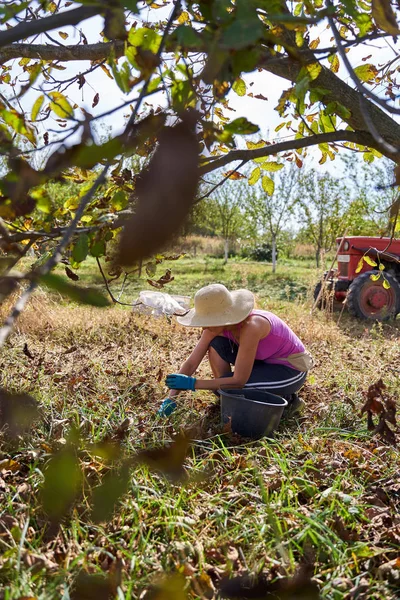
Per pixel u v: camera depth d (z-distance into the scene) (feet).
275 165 7.18
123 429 8.60
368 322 28.53
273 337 11.66
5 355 14.57
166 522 7.07
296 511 7.32
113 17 3.43
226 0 3.29
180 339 20.15
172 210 3.27
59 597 5.76
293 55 4.00
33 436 9.16
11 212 3.90
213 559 6.67
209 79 3.33
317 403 13.04
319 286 30.89
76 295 2.78
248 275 56.18
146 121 3.70
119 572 5.80
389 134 6.41
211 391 13.08
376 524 7.50
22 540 6.09
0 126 3.86
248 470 8.58
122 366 15.02
